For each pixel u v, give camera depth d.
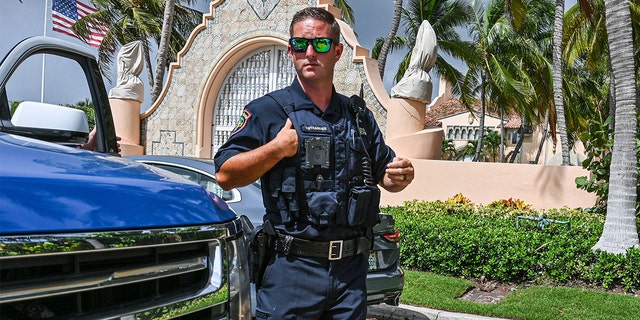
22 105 2.69
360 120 2.71
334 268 2.52
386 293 4.82
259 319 2.56
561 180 10.34
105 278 1.66
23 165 1.75
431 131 11.25
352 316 2.53
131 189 1.87
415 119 11.23
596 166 9.13
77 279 1.59
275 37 13.09
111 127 3.66
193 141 14.18
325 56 2.56
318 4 12.48
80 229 1.60
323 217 2.46
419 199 11.39
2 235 1.44
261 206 4.72
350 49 12.00
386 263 4.86
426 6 21.92
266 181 2.54
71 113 2.86
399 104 11.23
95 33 19.70
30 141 2.19
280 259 2.53
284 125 2.56
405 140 11.15
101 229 1.65
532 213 9.70
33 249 1.49
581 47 20.17
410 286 6.53
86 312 1.64
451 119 37.31
